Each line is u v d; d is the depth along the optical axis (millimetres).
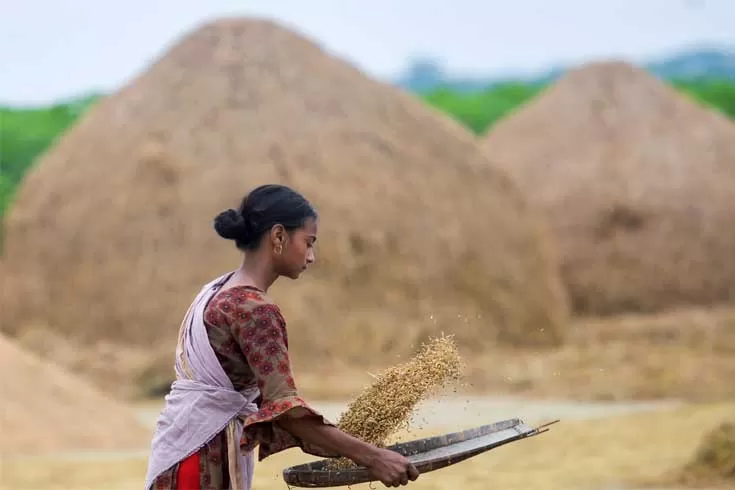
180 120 25094
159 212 23969
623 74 38375
